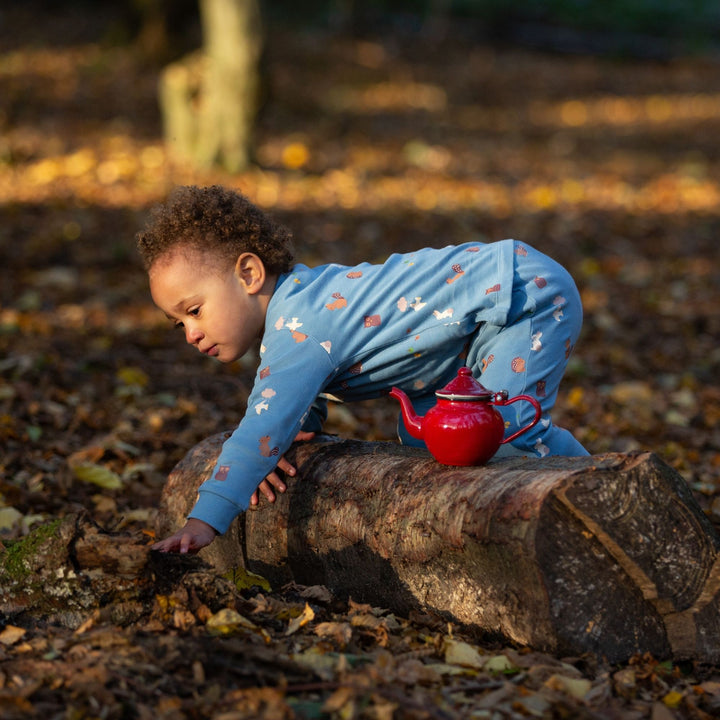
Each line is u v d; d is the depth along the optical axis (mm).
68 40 21062
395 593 2924
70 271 8547
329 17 26797
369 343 3100
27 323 7031
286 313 3074
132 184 11656
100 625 2648
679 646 2719
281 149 14227
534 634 2609
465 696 2441
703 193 13258
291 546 3158
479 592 2717
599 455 2771
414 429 3000
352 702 2254
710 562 2707
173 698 2285
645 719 2420
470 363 3303
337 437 3426
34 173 11859
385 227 10867
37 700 2303
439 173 13852
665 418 5750
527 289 3201
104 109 15547
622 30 30500
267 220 3191
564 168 14695
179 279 3059
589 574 2605
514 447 3143
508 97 21250
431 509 2766
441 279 3162
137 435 5035
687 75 25531
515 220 11469
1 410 5242
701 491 4277
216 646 2494
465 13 29719
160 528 3451
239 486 2867
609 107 20844
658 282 9117
